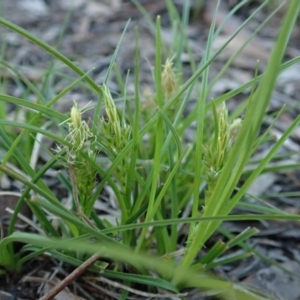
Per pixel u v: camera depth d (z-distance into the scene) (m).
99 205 0.39
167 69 0.36
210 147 0.30
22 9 0.72
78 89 0.54
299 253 0.38
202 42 0.65
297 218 0.28
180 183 0.38
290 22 0.23
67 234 0.35
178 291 0.32
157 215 0.32
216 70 0.60
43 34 0.67
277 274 0.36
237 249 0.38
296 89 0.56
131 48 0.63
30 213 0.37
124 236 0.33
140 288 0.34
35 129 0.29
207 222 0.30
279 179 0.44
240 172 0.28
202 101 0.30
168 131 0.33
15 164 0.41
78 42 0.65
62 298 0.33
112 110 0.30
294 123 0.29
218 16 0.69
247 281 0.35
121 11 0.73
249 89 0.55
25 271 0.34
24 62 0.59
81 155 0.30
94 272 0.34
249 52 0.62
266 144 0.48
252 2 0.72
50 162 0.31
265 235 0.39
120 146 0.31
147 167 0.36
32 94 0.52
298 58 0.31
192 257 0.31
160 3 0.73
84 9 0.73
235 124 0.36
